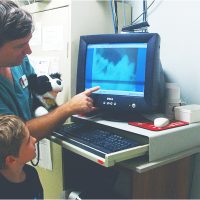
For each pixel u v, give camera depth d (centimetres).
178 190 134
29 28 103
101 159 95
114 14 155
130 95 123
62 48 144
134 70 122
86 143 107
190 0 135
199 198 139
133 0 164
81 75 134
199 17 132
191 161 138
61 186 149
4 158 98
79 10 140
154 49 116
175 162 130
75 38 140
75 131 122
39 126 115
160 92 126
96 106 129
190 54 138
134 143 104
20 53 108
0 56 104
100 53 130
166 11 146
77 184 142
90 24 146
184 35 139
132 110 122
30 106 136
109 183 132
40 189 120
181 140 113
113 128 117
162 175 126
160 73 126
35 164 151
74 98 122
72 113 120
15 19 98
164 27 148
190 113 120
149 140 102
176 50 143
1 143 96
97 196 134
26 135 103
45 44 152
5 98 117
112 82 127
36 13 155
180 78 143
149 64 117
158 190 126
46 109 137
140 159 105
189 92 140
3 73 118
